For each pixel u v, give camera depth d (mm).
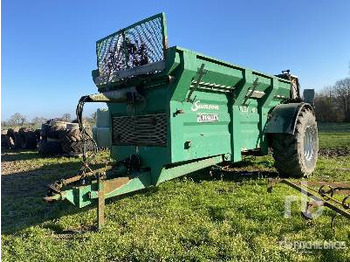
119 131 5492
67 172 8719
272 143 6586
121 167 4891
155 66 4422
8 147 17484
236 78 5445
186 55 4359
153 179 4805
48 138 12320
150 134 4871
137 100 4855
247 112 6152
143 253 3414
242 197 5219
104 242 3709
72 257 3412
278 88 6875
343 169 7547
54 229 4355
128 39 4883
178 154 4602
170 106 4492
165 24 4367
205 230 3936
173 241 3668
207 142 5137
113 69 5145
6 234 4227
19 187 7176
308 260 3174
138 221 4312
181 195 5465
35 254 3531
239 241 3627
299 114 6469
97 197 4094
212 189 5805
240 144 5922
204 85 4918
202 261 3213
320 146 13641
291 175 6547
